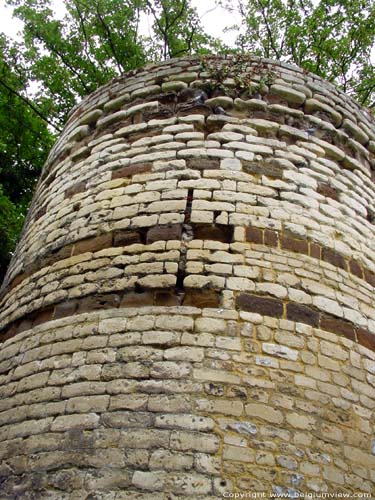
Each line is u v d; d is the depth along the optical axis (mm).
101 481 4887
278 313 6102
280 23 17828
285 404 5461
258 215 6891
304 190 7402
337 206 7559
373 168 8852
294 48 17734
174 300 6125
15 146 17594
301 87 8586
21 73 17281
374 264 7465
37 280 7160
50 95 17672
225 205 6906
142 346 5754
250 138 7730
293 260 6617
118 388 5480
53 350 6086
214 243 6543
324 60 17703
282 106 8266
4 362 6547
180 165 7383
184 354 5637
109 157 7938
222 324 5871
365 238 7605
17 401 5910
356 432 5652
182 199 6977
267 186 7246
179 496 4742
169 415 5223
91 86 17906
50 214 8016
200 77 8453
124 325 5961
